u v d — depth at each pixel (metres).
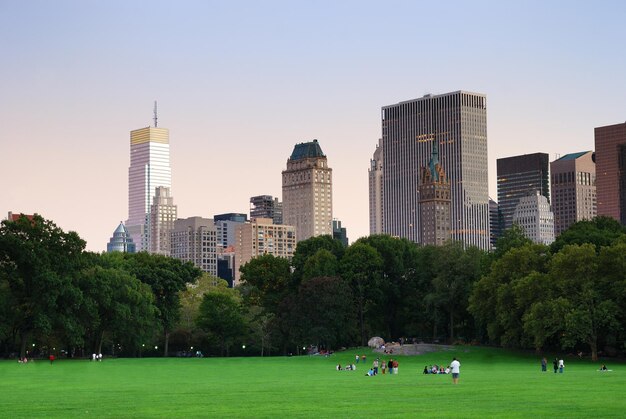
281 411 70.06
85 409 73.06
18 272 184.88
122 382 112.38
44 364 172.50
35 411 71.69
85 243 193.62
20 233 185.88
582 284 164.12
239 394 87.88
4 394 90.69
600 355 177.75
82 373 137.12
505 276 187.12
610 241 195.38
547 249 192.50
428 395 83.38
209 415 67.75
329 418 64.88
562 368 127.81
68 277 184.75
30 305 183.25
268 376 126.75
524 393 84.31
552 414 65.81
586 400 76.38
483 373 128.25
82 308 189.50
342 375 128.62
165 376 127.88
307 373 136.12
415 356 188.50
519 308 173.88
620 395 81.25
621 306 163.12
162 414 68.75
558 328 161.00
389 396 82.75
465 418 63.94
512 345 190.50
